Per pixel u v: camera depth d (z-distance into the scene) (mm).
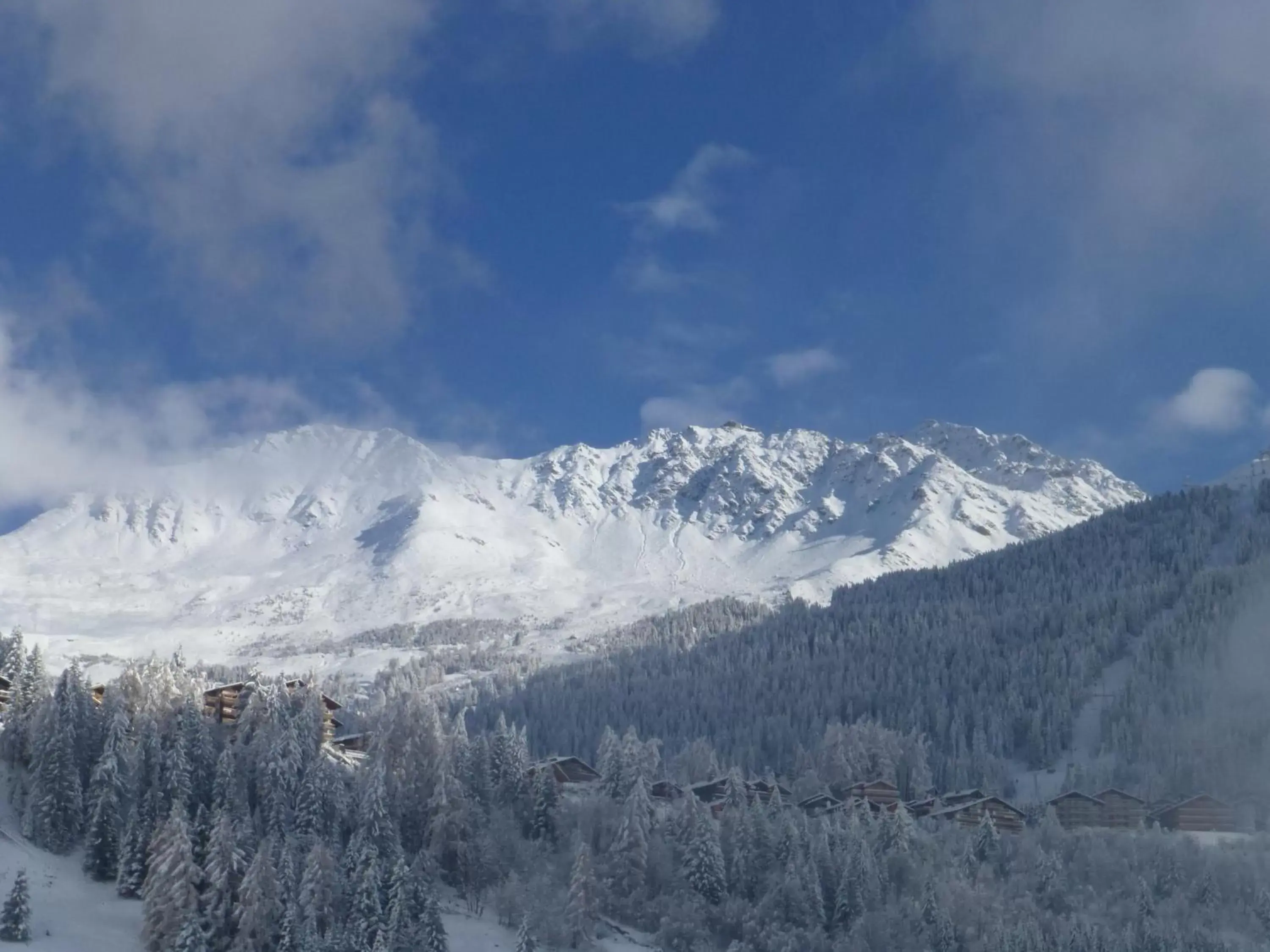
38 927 117812
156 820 131500
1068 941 145500
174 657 163875
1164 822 199125
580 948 134000
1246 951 146250
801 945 139750
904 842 163750
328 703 177250
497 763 163000
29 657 155500
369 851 129375
